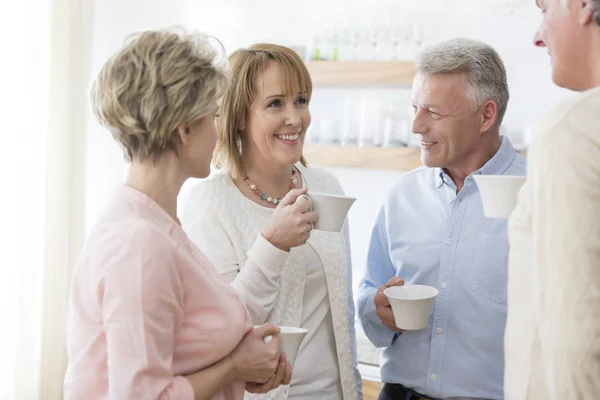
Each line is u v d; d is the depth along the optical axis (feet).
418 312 4.76
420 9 10.09
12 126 8.98
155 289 3.21
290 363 4.09
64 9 9.36
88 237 3.45
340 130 10.80
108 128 3.58
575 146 2.78
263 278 4.60
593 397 2.71
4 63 8.89
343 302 5.26
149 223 3.35
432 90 5.21
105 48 11.27
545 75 9.52
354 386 5.28
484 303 5.26
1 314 8.98
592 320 2.69
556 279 2.77
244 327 3.73
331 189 5.74
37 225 9.25
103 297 3.25
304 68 5.11
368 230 10.83
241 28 11.48
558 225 2.77
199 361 3.60
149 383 3.18
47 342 9.38
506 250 5.24
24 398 9.15
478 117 5.28
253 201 5.22
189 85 3.48
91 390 3.36
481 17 9.80
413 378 5.54
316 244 5.20
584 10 2.99
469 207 5.45
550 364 2.81
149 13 11.71
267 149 5.05
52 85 9.32
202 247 4.89
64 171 9.48
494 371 5.23
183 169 3.71
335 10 10.66
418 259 5.62
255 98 5.00
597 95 2.85
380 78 9.93
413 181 5.89
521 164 5.55
